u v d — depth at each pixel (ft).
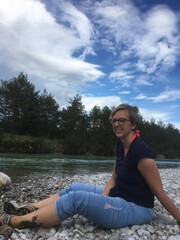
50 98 321.52
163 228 17.35
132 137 17.48
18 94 299.58
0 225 16.51
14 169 79.10
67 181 45.85
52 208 16.49
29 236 15.76
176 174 60.70
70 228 16.84
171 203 17.12
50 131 314.14
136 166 17.12
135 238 15.72
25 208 17.46
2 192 35.32
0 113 297.12
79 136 299.58
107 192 18.71
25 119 299.17
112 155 304.50
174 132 410.93
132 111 17.56
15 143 250.37
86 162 141.69
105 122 327.47
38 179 52.03
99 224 16.70
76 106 332.60
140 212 17.25
